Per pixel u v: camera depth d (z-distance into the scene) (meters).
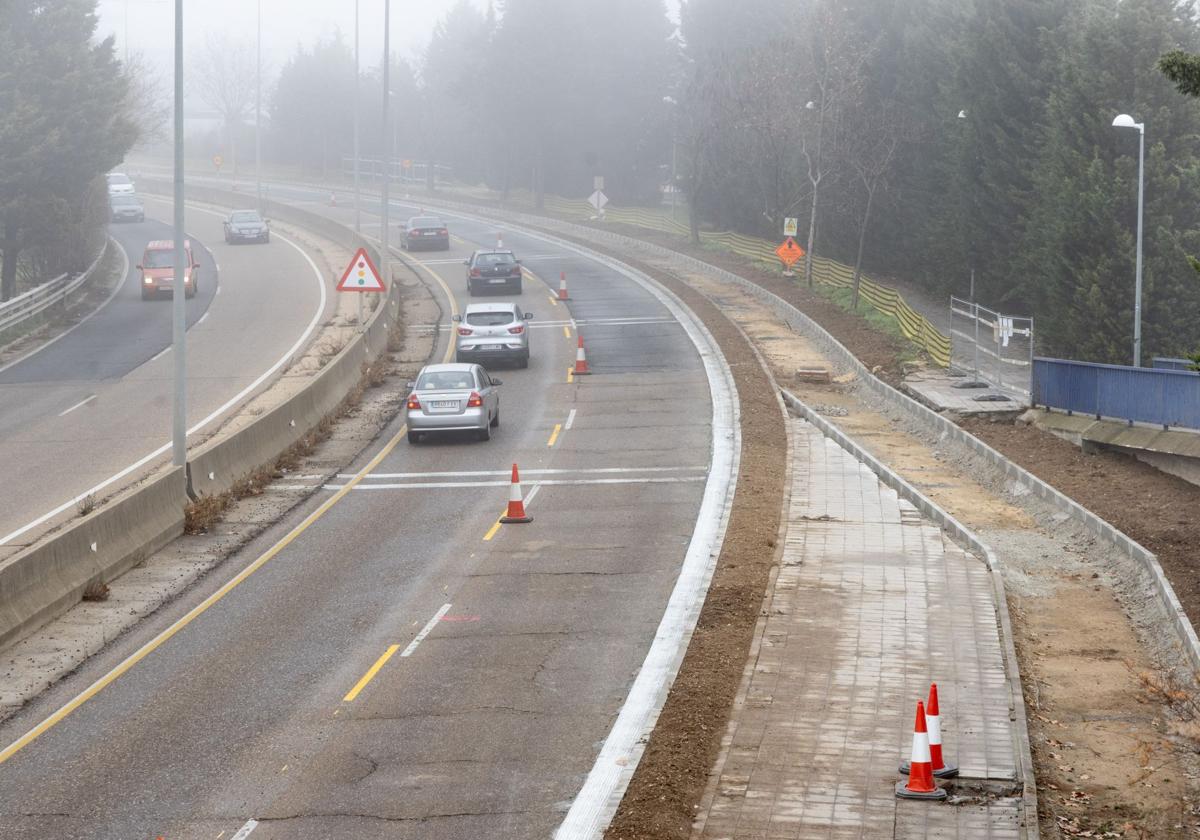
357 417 60.72
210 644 30.39
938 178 109.44
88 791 22.19
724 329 84.19
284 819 20.95
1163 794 21.88
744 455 50.72
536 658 28.88
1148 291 74.44
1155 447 48.44
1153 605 32.44
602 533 39.91
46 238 97.25
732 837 19.64
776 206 122.62
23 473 49.34
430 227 131.25
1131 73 78.81
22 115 91.69
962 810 20.56
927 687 26.34
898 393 63.09
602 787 22.00
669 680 27.23
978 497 46.34
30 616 31.47
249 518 43.06
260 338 80.75
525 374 70.81
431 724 25.09
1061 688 27.17
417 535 40.38
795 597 32.62
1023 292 92.75
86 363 74.06
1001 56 95.00
